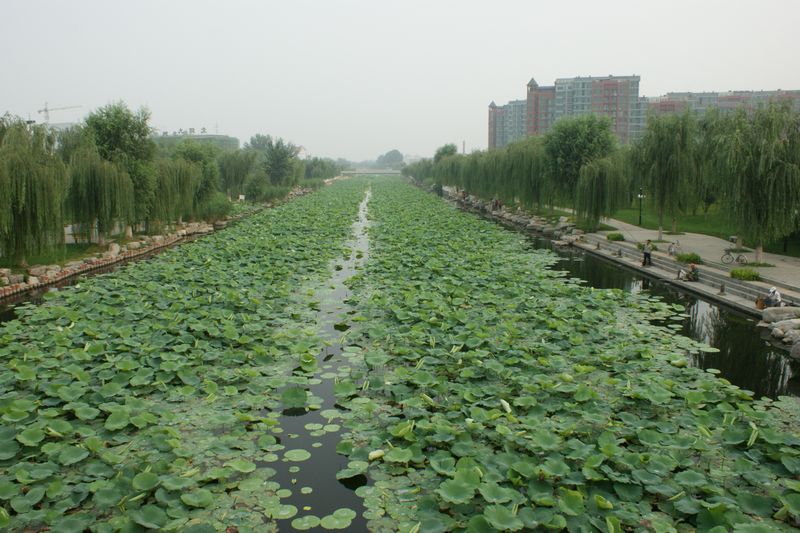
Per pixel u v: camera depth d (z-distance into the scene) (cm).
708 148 2422
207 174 3603
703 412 830
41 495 609
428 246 2411
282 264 1948
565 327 1230
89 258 2111
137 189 2636
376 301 1433
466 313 1345
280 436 809
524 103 12388
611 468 688
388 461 720
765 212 1797
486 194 4681
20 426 760
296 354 1114
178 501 618
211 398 886
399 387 923
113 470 679
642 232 2906
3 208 1659
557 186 3394
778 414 862
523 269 1914
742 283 1631
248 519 606
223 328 1206
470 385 941
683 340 1206
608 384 942
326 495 670
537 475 652
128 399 844
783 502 586
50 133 2078
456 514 608
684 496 628
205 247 2269
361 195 6112
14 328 1185
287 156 6488
